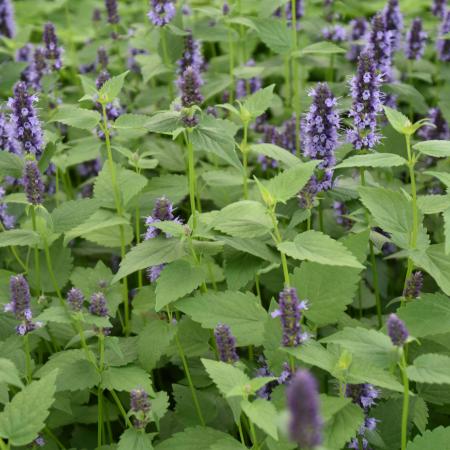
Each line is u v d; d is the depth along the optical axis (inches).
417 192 66.1
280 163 66.1
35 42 119.6
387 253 62.7
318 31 81.2
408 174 66.6
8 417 48.2
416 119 82.0
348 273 51.0
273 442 48.0
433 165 66.8
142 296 56.1
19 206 61.4
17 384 48.0
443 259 51.8
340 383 48.3
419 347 54.9
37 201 53.9
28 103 56.3
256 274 56.4
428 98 84.2
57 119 55.6
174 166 67.3
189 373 55.6
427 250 52.1
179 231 51.6
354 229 57.5
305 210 54.8
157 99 78.3
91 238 60.7
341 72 81.2
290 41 63.6
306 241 49.6
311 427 41.1
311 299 51.2
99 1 126.7
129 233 60.7
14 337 54.2
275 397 49.5
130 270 51.2
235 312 51.8
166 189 61.3
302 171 50.6
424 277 61.8
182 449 50.8
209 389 56.1
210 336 55.2
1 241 54.5
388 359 46.6
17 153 59.9
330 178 56.3
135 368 51.8
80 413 55.7
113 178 57.2
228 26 71.4
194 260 51.9
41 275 59.4
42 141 57.1
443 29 75.5
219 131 52.1
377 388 53.4
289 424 41.2
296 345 47.6
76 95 86.2
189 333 55.2
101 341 51.6
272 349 50.9
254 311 51.8
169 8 66.5
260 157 67.0
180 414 54.5
